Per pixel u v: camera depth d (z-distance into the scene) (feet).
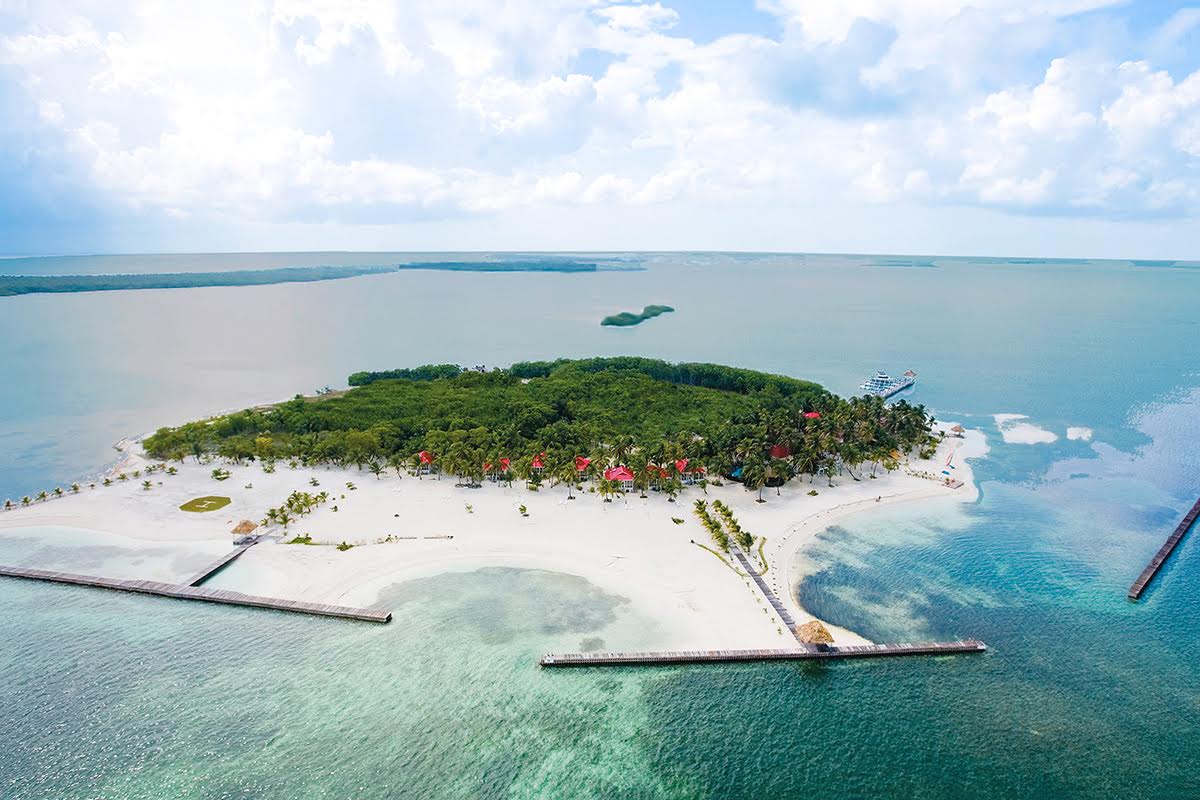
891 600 305.12
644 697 247.09
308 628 285.43
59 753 223.10
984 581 322.55
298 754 222.89
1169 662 266.57
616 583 314.35
